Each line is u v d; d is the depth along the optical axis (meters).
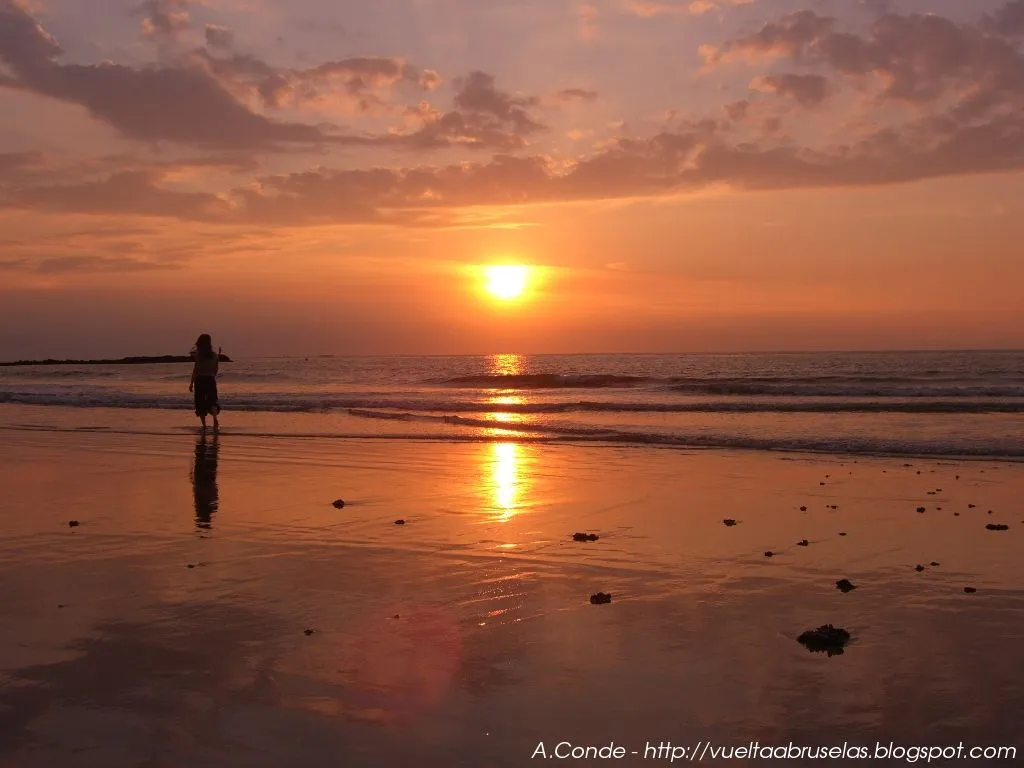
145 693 4.57
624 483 11.67
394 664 5.01
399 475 12.42
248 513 9.59
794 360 86.81
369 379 49.91
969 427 18.31
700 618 5.89
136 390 36.25
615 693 4.61
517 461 13.90
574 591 6.56
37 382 47.72
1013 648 5.25
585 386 39.97
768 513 9.59
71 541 8.19
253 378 52.25
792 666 4.99
